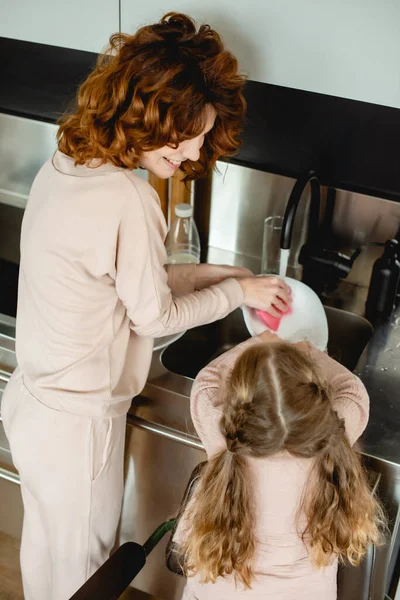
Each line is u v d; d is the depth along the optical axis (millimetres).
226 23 1420
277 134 1804
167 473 1693
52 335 1388
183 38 1195
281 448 1159
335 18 1330
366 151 1733
